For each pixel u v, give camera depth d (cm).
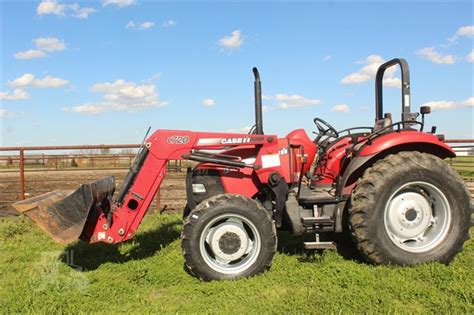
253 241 436
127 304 370
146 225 691
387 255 433
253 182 477
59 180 1184
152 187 455
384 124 502
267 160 465
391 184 433
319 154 529
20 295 385
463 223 446
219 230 427
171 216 773
